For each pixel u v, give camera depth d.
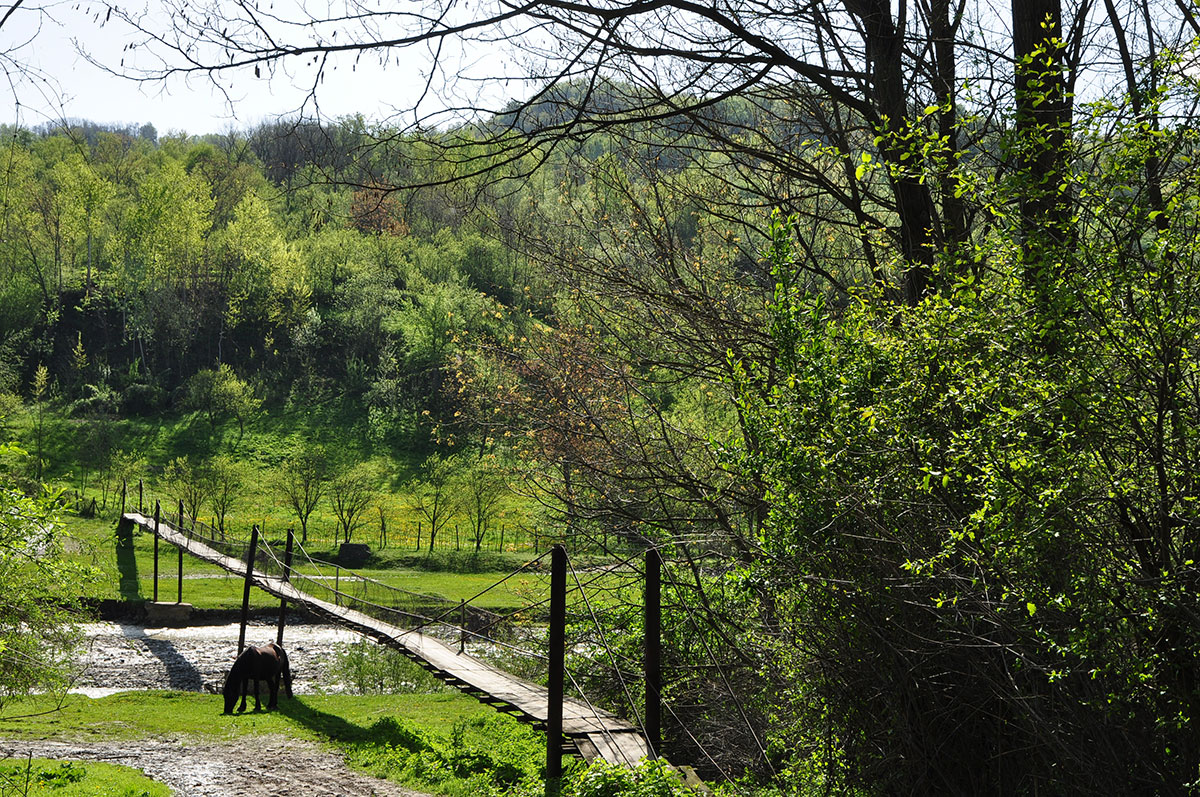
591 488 15.24
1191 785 5.75
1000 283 7.10
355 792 13.31
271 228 90.56
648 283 13.68
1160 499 5.80
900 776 8.31
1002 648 6.93
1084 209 6.37
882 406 7.30
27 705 19.66
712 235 14.49
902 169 7.36
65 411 78.00
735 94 11.20
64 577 15.11
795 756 10.02
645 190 14.42
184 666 28.48
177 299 91.31
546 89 10.02
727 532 12.49
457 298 67.56
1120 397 5.83
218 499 58.75
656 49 10.30
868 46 10.84
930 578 6.94
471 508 51.97
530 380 15.95
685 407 17.08
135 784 12.96
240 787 13.48
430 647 18.41
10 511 13.36
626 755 11.00
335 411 81.69
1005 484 6.07
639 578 14.47
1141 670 6.10
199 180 91.81
